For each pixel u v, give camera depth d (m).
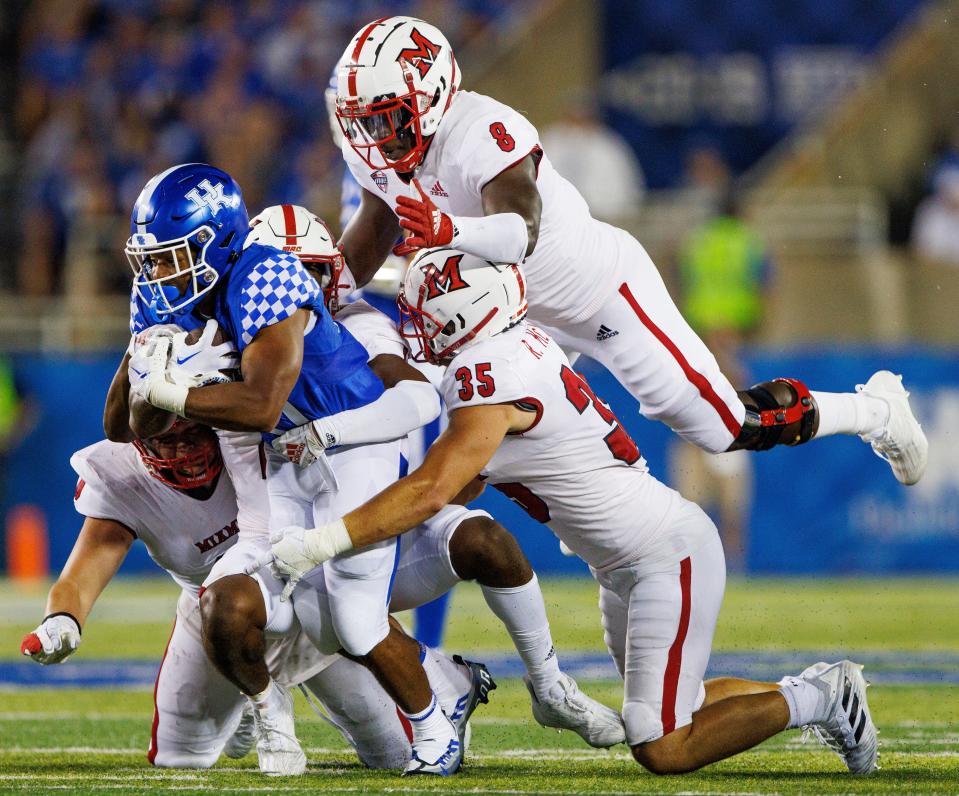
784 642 25.47
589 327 16.05
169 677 14.27
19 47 52.50
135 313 13.25
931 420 35.94
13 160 50.22
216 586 12.96
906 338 39.78
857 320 39.91
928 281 39.84
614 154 43.59
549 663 13.98
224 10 50.47
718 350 37.09
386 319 14.35
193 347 12.82
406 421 13.27
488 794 12.22
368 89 14.25
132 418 13.08
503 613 13.72
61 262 44.91
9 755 15.10
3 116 51.66
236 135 47.31
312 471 13.16
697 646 13.55
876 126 45.66
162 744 14.35
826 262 40.16
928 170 45.25
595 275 15.73
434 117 14.52
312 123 48.91
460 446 12.84
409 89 14.23
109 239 41.22
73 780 13.31
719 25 51.84
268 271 12.73
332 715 14.08
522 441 13.38
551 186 15.22
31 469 37.44
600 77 50.97
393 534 12.66
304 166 45.34
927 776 13.39
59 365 37.47
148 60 49.28
